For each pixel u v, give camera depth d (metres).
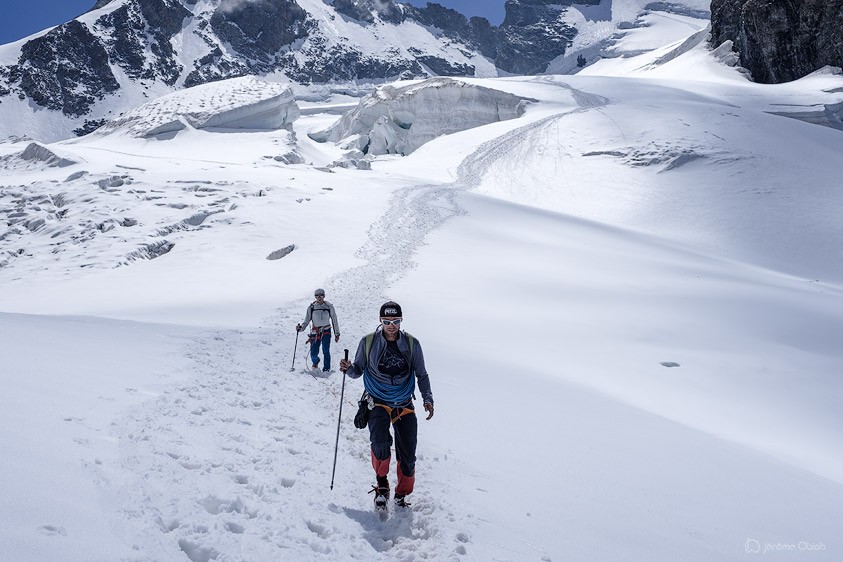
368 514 4.53
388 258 28.16
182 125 84.56
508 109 90.06
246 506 3.99
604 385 12.76
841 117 80.25
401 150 98.50
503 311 19.94
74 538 2.93
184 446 4.80
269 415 6.55
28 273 26.14
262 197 38.53
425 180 57.09
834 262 39.78
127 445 4.48
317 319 10.80
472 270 26.33
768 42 106.38
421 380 4.93
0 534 2.73
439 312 19.17
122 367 7.01
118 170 48.53
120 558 2.92
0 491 3.12
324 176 49.97
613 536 4.54
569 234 37.69
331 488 4.69
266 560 3.31
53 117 183.62
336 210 37.31
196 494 3.94
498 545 4.09
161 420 5.32
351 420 7.23
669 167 57.41
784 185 51.97
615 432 8.13
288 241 29.97
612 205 51.91
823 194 50.03
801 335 19.30
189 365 8.16
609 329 18.27
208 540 3.37
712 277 29.56
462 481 5.35
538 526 4.54
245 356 10.10
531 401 9.30
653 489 5.89
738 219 47.19
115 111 192.25
